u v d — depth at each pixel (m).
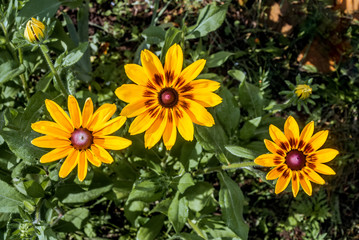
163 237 0.56
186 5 0.64
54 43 0.50
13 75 0.43
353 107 0.61
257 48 0.63
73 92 0.41
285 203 0.60
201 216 0.50
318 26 0.59
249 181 0.61
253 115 0.52
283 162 0.35
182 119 0.36
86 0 0.54
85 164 0.34
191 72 0.34
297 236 0.60
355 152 0.60
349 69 0.61
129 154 0.52
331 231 0.60
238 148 0.39
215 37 0.63
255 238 0.60
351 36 0.58
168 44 0.43
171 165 0.52
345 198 0.61
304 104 0.42
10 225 0.41
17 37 0.36
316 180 0.35
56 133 0.34
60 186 0.46
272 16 0.62
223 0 0.63
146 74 0.34
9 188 0.42
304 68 0.62
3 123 0.43
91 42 0.63
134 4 0.65
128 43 0.64
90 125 0.34
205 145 0.44
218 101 0.35
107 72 0.61
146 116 0.35
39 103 0.40
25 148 0.39
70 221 0.49
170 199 0.48
